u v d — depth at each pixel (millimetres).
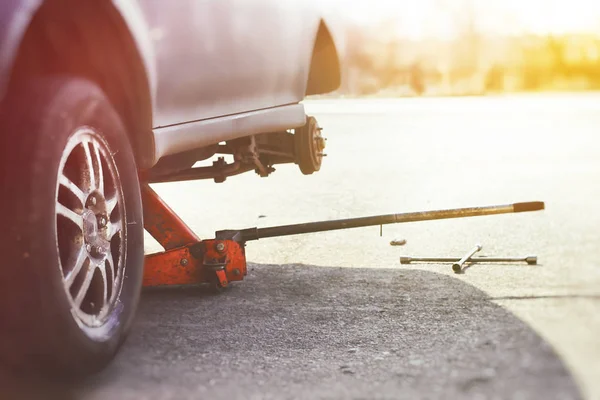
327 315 3525
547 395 2441
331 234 5508
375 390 2541
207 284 4125
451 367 2746
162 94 3225
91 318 2736
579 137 11477
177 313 3578
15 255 2387
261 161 5738
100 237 2846
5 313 2412
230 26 3791
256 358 2916
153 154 3213
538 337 3053
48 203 2465
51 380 2641
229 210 6551
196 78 3480
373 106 19906
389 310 3580
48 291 2438
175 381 2664
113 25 2895
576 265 4379
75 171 2807
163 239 3930
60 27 2809
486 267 4430
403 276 4270
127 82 3078
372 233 5500
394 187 7496
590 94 24172
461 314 3469
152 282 3910
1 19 2348
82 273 2736
